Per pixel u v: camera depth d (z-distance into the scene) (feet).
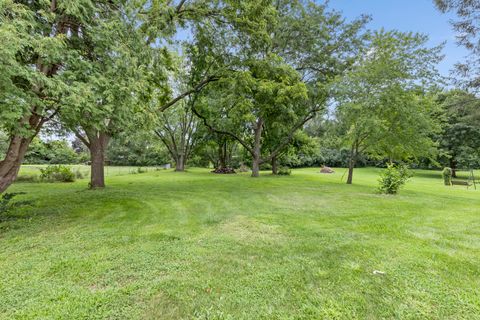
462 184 49.47
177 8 27.76
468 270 8.62
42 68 14.02
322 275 8.28
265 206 19.93
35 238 11.87
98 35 14.82
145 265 8.98
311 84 43.88
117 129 21.12
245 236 12.35
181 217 16.24
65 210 17.93
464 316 6.25
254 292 7.30
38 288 7.34
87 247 10.71
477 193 34.96
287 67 33.88
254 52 32.53
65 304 6.59
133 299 6.91
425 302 6.80
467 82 32.22
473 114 37.78
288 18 40.45
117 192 26.58
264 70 33.24
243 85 31.32
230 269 8.72
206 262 9.28
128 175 54.39
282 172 63.41
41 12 12.14
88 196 23.82
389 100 30.30
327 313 6.35
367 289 7.43
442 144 72.18
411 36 30.76
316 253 10.12
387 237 12.20
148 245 10.99
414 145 33.60
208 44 31.78
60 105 12.59
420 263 9.16
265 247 10.82
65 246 10.80
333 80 36.65
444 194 31.48
